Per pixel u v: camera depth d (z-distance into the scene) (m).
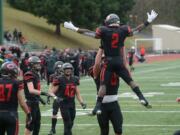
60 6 123.69
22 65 48.34
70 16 126.00
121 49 16.75
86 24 128.50
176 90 49.38
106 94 18.61
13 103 17.77
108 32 16.61
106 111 18.77
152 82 59.28
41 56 61.38
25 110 18.31
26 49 91.88
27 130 22.12
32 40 114.62
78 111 35.16
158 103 38.97
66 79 23.41
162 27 147.00
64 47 120.31
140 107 36.69
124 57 16.84
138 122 30.09
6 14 128.62
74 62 61.91
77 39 131.88
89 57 71.88
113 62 16.61
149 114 33.31
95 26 128.62
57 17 124.00
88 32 16.97
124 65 16.72
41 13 125.19
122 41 16.72
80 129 27.94
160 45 145.25
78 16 127.25
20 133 26.70
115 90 18.67
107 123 19.02
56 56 58.88
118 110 18.84
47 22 126.56
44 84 56.84
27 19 131.12
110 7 135.12
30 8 132.00
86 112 34.50
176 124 29.23
